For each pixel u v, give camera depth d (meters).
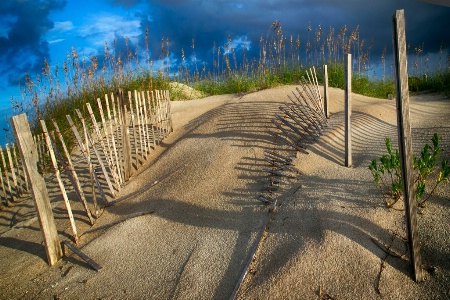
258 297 2.64
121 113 5.04
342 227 3.05
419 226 3.00
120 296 3.00
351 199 3.43
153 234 3.70
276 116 5.16
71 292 3.15
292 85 7.77
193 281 2.96
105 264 3.41
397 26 2.47
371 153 4.56
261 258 3.01
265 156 4.63
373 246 2.84
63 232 4.08
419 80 10.56
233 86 9.41
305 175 4.16
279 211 3.54
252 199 3.87
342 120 5.79
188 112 7.61
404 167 2.54
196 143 5.46
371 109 6.55
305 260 2.80
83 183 5.20
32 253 3.84
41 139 6.52
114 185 4.86
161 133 6.33
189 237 3.53
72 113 7.41
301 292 2.59
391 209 3.20
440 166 3.77
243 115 5.87
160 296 2.90
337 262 2.74
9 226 4.68
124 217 4.12
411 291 2.47
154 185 4.67
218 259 3.14
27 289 3.29
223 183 4.28
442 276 2.52
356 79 9.69
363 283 2.56
